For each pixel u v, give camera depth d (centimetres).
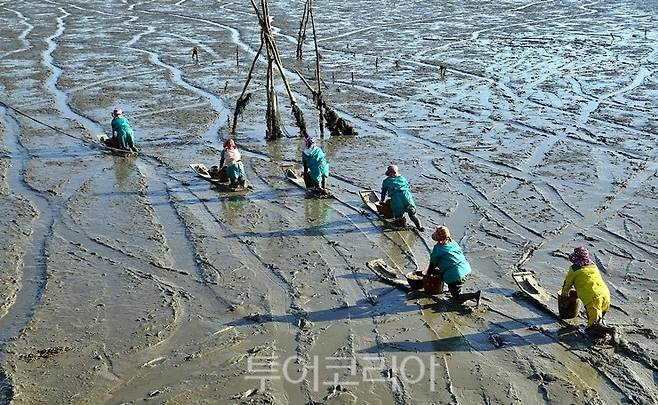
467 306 1188
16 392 989
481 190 1748
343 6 5797
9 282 1317
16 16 5459
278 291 1263
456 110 2541
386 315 1172
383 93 2839
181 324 1162
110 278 1329
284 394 975
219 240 1496
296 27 4731
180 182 1880
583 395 950
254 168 1986
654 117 2330
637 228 1486
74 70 3406
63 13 5591
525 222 1543
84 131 2388
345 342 1096
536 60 3381
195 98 2834
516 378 993
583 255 1087
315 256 1405
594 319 1062
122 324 1165
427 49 3784
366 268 1348
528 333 1102
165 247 1465
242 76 3209
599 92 2705
